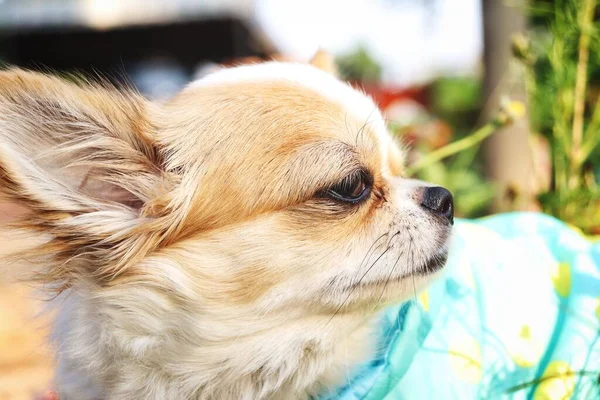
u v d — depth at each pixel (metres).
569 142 0.41
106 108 0.28
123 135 0.29
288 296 0.28
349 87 0.31
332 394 0.30
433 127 0.62
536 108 0.42
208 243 0.28
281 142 0.28
